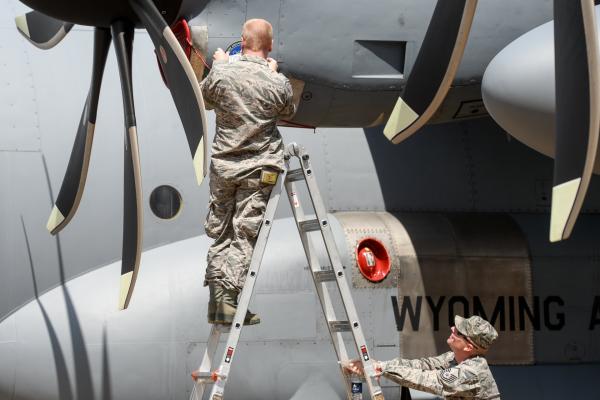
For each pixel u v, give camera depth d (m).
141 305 9.05
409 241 9.67
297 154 6.23
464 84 8.41
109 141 9.53
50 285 9.18
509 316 9.80
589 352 10.01
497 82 7.49
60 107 9.53
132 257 6.66
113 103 9.65
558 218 5.34
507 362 9.74
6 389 8.76
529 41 7.59
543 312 9.91
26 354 8.78
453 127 10.47
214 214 6.21
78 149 7.70
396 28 8.02
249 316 6.11
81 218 9.34
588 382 9.76
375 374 6.20
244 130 6.05
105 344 8.89
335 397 9.22
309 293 9.30
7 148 9.29
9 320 8.93
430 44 6.50
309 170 6.25
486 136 10.53
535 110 7.28
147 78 9.84
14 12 9.97
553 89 7.16
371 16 7.99
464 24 6.13
